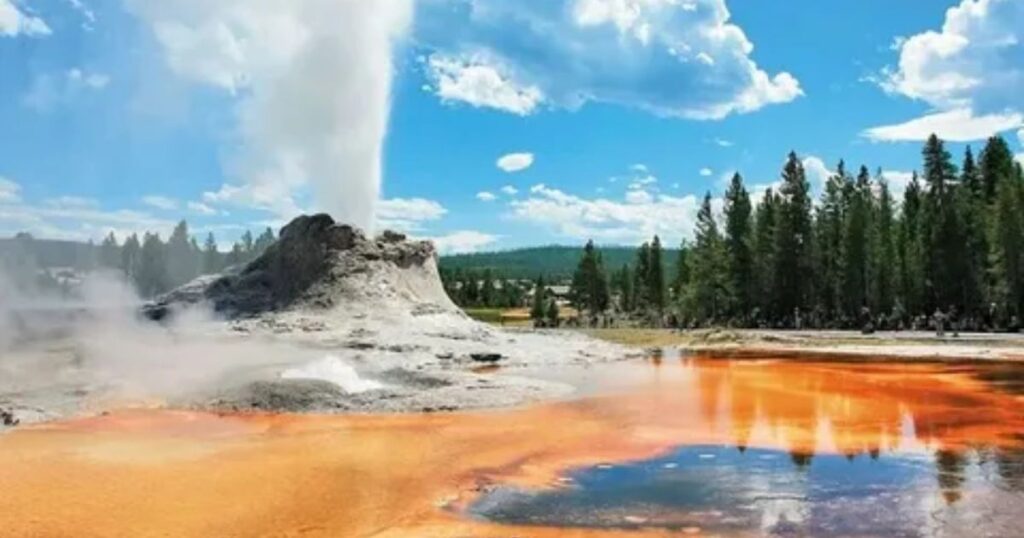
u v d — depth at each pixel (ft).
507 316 366.43
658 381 100.73
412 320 143.74
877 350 143.02
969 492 48.62
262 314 147.54
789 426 69.97
